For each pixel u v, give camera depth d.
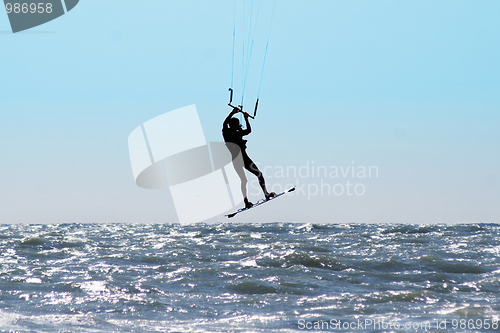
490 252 93.31
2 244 101.88
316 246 102.88
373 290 58.31
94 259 83.25
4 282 59.16
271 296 54.25
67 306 47.97
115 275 66.44
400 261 79.25
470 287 60.34
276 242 114.88
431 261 78.50
